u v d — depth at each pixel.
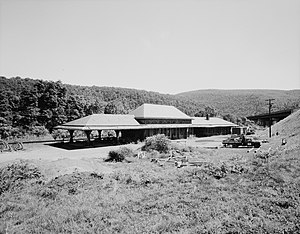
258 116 96.38
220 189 13.35
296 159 18.86
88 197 12.79
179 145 34.44
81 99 70.12
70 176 16.41
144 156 28.17
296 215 9.55
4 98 59.94
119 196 12.80
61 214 10.50
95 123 39.12
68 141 46.06
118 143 42.06
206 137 61.97
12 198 13.01
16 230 9.25
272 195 11.94
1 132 48.84
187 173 17.55
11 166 18.05
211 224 9.02
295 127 41.41
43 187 14.57
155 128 49.28
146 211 10.73
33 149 35.53
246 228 8.60
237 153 30.31
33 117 58.47
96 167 21.36
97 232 8.85
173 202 11.62
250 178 15.19
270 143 37.47
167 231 8.78
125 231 8.83
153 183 15.36
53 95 62.22
